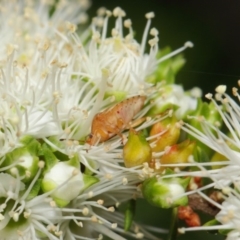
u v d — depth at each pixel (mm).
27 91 235
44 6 267
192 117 237
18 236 231
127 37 250
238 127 235
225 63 298
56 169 229
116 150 235
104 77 238
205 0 302
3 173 229
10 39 255
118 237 238
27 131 231
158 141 234
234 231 227
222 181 229
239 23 302
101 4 300
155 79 248
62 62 240
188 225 246
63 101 238
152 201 230
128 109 233
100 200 232
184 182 230
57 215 231
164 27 300
